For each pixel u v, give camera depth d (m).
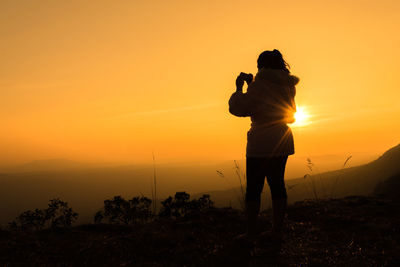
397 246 3.15
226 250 3.22
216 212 4.84
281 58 3.47
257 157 3.36
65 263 3.07
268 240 3.45
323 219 4.27
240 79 3.45
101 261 3.10
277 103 3.30
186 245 3.48
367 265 2.71
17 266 2.99
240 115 3.41
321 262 2.81
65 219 5.41
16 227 4.95
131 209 5.10
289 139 3.42
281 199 3.46
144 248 3.42
